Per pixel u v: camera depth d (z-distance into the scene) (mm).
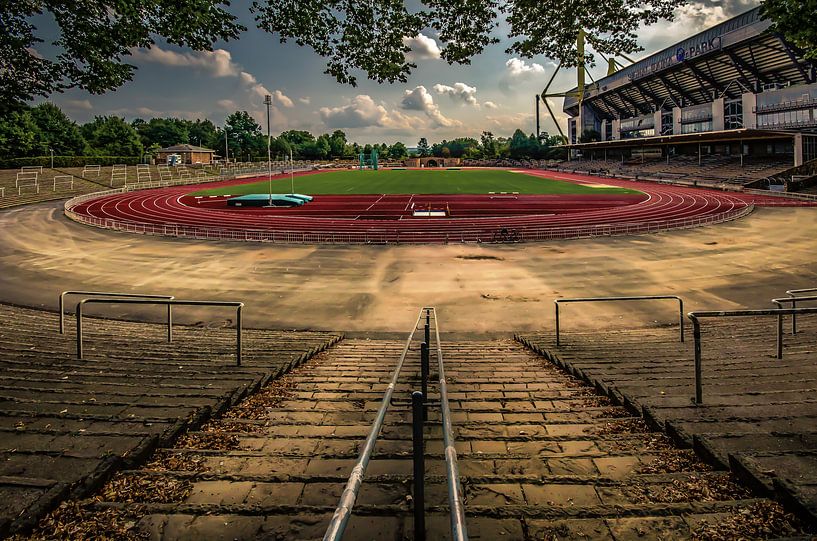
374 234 33344
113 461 3475
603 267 22734
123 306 17250
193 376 7105
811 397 5328
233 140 156125
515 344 12867
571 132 144625
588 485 3234
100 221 37500
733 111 79125
